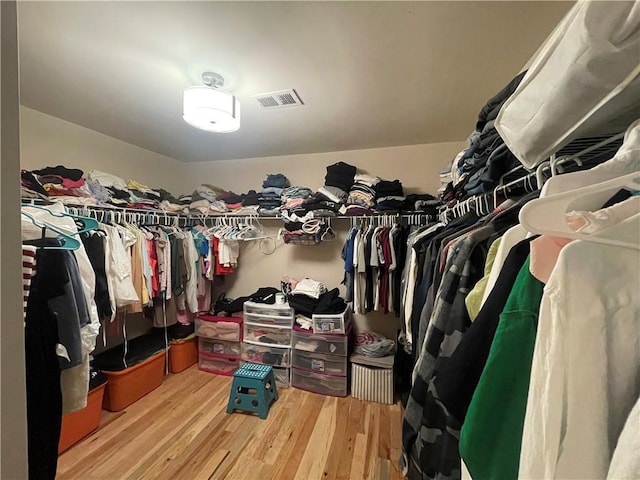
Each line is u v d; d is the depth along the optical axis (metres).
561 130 0.57
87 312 1.25
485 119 1.16
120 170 2.73
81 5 1.11
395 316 2.79
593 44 0.40
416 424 0.85
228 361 2.78
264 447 1.79
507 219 0.87
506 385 0.46
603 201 0.46
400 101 1.89
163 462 1.66
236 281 3.34
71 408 1.17
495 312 0.54
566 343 0.38
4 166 0.43
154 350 2.56
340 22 1.19
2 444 0.42
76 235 1.26
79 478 1.54
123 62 1.49
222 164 3.42
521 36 1.27
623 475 0.31
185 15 1.16
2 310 0.42
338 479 1.55
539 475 0.39
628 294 0.38
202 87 1.53
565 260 0.40
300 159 3.14
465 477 0.57
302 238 2.68
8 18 0.44
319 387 2.47
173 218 2.87
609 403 0.37
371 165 2.92
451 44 1.33
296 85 1.70
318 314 2.52
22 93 1.84
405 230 2.42
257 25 1.21
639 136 0.44
